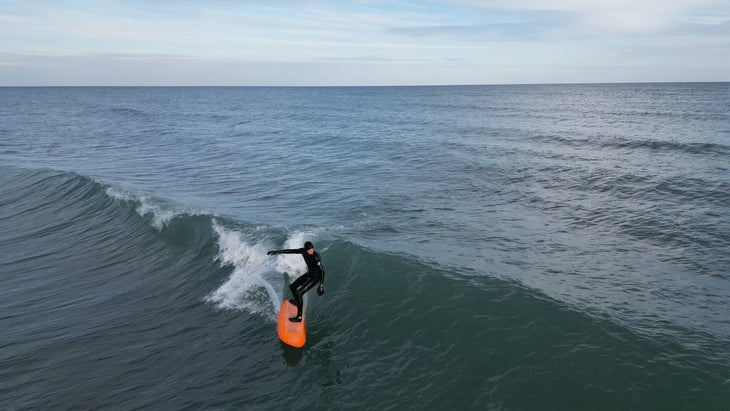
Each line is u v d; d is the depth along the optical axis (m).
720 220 13.87
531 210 15.73
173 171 25.73
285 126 51.44
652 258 11.33
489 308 8.14
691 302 8.88
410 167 23.66
